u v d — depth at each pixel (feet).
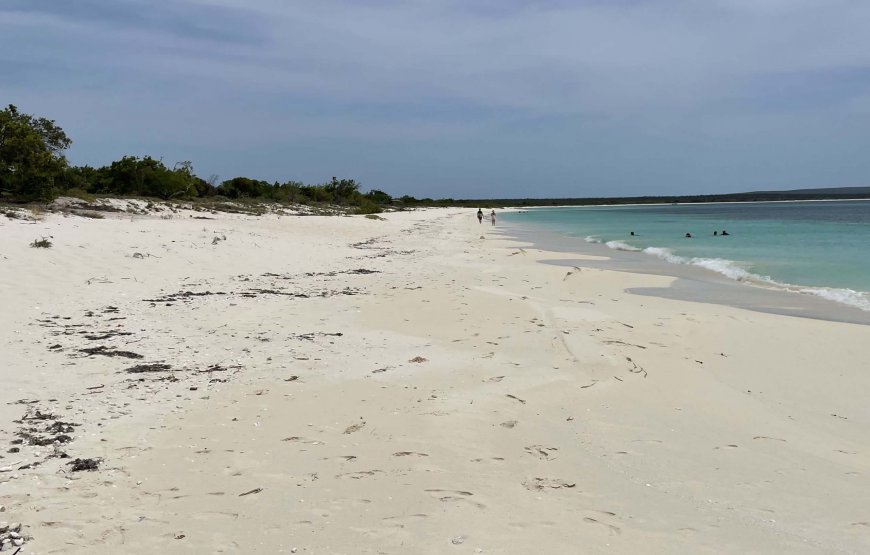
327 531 11.71
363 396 20.35
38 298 34.14
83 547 10.96
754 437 17.84
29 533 11.34
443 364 24.61
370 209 211.82
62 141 106.63
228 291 40.75
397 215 212.43
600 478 14.67
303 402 19.60
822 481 14.84
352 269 55.21
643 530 12.15
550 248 89.15
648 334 30.48
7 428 16.60
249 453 15.48
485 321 32.65
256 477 14.08
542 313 34.78
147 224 73.82
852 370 25.05
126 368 22.74
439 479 14.24
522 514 12.65
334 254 67.15
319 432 17.07
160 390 20.38
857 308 39.47
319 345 27.22
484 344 27.91
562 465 15.39
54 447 15.47
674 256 74.54
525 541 11.54
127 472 14.23
